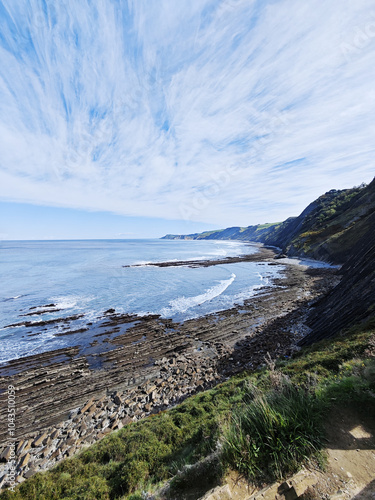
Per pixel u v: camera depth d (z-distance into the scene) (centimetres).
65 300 2847
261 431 370
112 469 573
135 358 1512
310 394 454
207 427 570
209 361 1424
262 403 404
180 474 379
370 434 346
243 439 360
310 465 306
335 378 546
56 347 1686
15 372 1376
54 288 3422
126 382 1262
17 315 2342
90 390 1208
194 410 786
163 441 634
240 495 289
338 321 1321
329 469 296
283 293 2902
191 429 660
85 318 2248
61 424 991
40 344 1734
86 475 583
